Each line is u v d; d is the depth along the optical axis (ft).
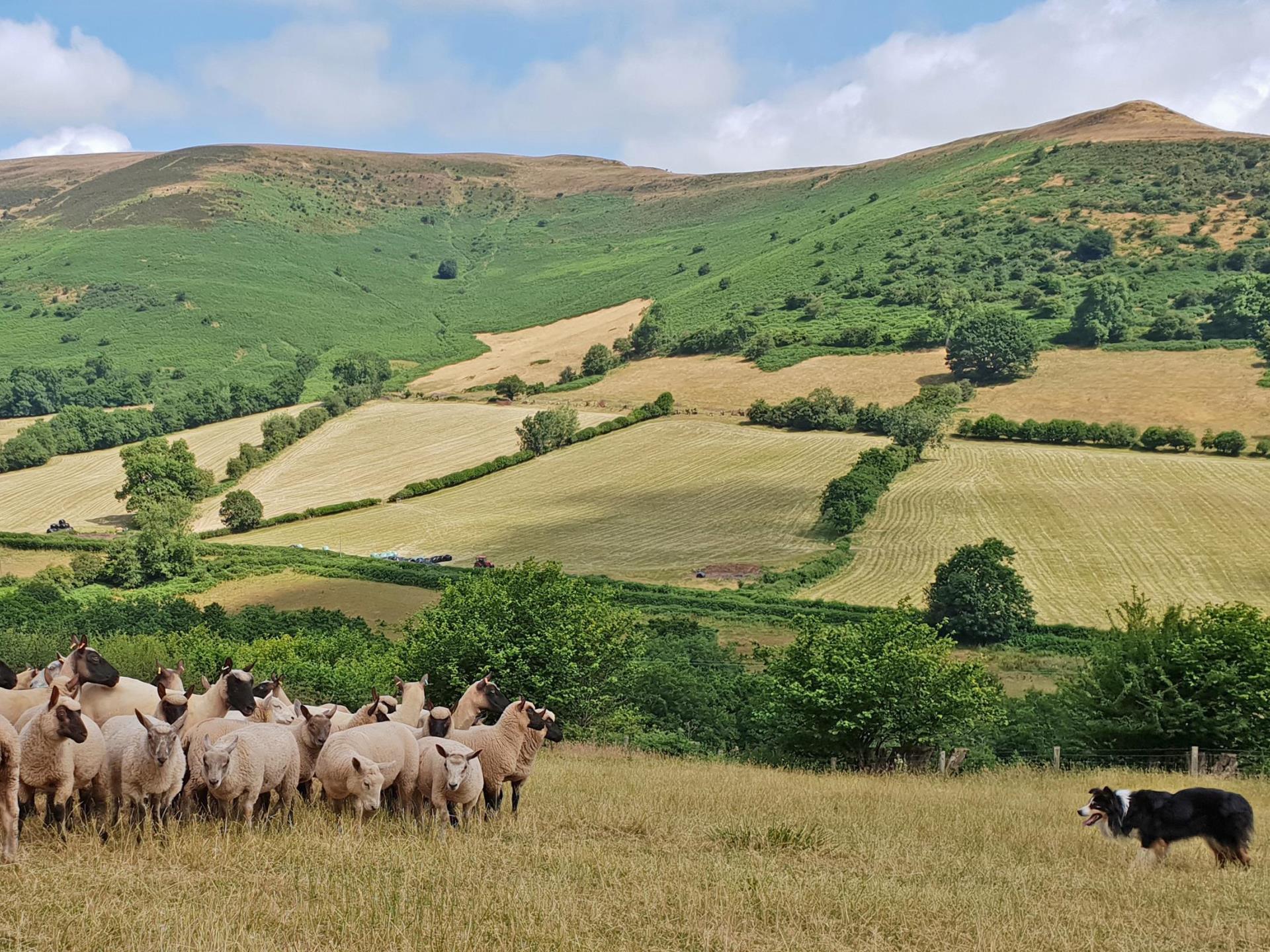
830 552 305.94
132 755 46.37
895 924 39.50
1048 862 52.54
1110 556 294.66
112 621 216.54
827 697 111.04
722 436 447.42
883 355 556.10
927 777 101.76
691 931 36.70
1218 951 38.22
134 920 34.45
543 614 130.72
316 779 55.42
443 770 52.06
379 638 199.93
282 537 349.82
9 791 40.70
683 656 186.19
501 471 422.82
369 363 645.51
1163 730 108.78
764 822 59.41
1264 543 297.12
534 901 38.86
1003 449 411.34
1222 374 470.80
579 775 80.33
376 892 38.52
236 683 57.16
